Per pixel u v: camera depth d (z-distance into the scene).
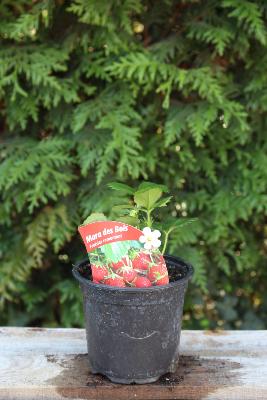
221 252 1.96
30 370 1.10
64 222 1.80
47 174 1.69
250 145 1.89
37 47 1.73
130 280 1.03
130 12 1.68
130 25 1.71
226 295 2.18
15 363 1.13
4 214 1.83
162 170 1.87
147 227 1.04
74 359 1.16
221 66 1.79
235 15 1.58
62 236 1.80
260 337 1.27
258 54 1.74
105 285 0.99
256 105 1.76
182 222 1.09
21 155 1.77
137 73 1.65
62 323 2.05
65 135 1.83
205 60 1.77
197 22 1.72
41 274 2.04
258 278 2.19
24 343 1.23
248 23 1.67
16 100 1.74
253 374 1.09
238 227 2.03
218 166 1.90
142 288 0.98
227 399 1.04
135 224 1.09
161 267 1.05
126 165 1.75
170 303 1.03
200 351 1.20
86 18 1.57
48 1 1.60
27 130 1.90
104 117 1.69
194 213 1.94
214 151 1.86
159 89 1.64
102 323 1.03
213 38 1.72
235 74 1.85
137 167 1.68
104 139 1.75
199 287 2.06
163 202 1.08
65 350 1.20
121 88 1.75
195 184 1.93
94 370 1.08
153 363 1.04
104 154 1.71
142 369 1.04
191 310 2.20
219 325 2.21
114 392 1.04
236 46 1.71
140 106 1.80
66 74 1.81
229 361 1.15
